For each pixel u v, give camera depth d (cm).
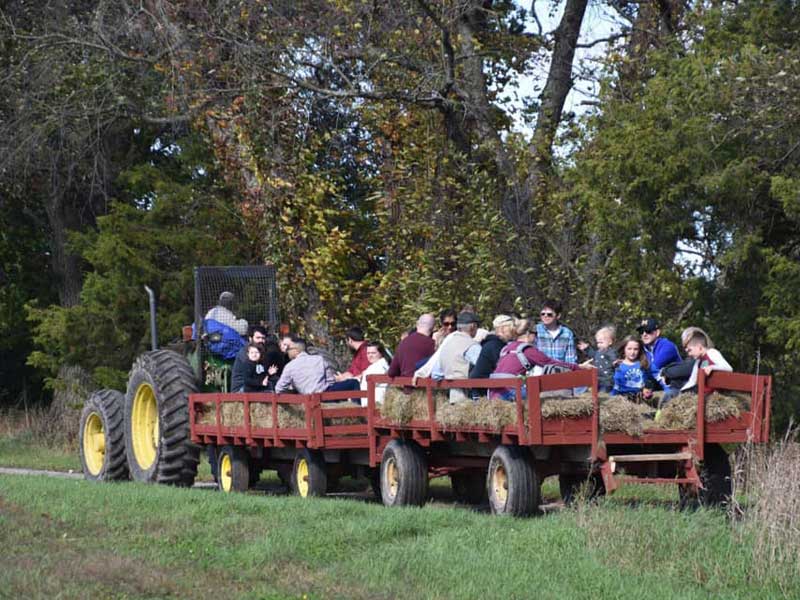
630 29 2678
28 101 2878
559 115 2664
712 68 1827
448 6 2553
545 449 1304
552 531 1149
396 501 1467
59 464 2503
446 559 1062
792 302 1736
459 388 1386
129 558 1077
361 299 2512
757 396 1328
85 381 3120
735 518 1185
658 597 941
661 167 1784
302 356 1691
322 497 1609
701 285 1872
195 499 1435
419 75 2578
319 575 1029
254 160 2514
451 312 1633
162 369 1878
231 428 1742
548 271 2227
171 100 2673
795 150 1777
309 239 2511
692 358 1440
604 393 1420
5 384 4000
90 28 2862
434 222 2361
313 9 2652
